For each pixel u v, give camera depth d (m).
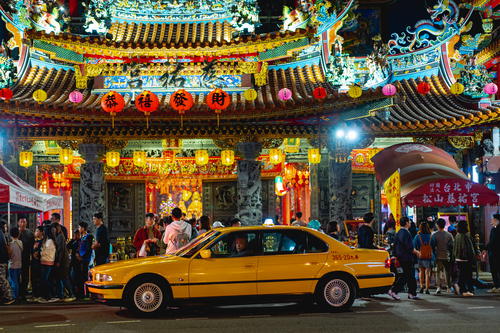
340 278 13.09
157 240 16.47
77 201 27.23
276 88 23.66
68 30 25.33
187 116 21.09
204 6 25.70
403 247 15.72
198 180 27.83
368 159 27.09
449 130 24.06
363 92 19.98
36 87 22.91
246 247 12.95
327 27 24.02
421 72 26.00
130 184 27.38
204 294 12.62
